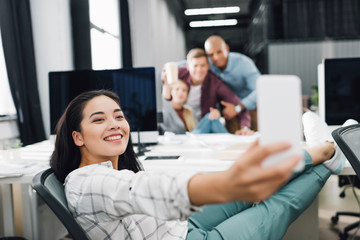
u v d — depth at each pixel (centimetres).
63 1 355
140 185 61
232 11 984
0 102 272
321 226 216
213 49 233
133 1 603
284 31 720
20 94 285
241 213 102
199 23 1089
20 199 160
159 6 683
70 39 372
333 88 176
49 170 86
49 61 329
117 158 95
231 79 242
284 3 717
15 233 154
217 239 94
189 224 104
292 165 36
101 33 464
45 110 325
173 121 225
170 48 810
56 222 182
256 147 40
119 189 64
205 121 227
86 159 89
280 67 698
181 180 54
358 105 174
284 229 103
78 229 69
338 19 704
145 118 177
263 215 100
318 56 689
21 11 297
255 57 893
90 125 85
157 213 57
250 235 96
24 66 298
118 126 86
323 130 141
